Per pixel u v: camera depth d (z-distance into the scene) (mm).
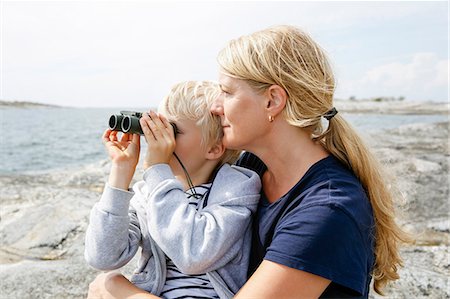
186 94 2104
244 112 1782
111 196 1906
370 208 1716
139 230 2049
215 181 2033
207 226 1834
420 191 5539
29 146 11930
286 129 1792
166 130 1980
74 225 4508
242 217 1889
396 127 11477
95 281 2059
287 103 1751
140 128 1984
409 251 4020
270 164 1868
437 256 3908
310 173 1729
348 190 1646
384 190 1843
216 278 1886
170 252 1803
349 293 1609
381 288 2033
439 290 3355
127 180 1953
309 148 1809
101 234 1882
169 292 1936
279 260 1589
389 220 1837
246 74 1756
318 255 1558
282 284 1578
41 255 4027
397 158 7145
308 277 1567
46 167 8734
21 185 6043
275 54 1741
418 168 6637
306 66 1754
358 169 1785
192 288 1912
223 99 2049
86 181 6250
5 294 3307
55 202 5176
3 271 3625
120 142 2078
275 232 1695
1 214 4879
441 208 5055
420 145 8633
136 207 2057
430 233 4465
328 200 1603
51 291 3363
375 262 1876
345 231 1570
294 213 1655
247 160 2229
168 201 1848
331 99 1812
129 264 3680
